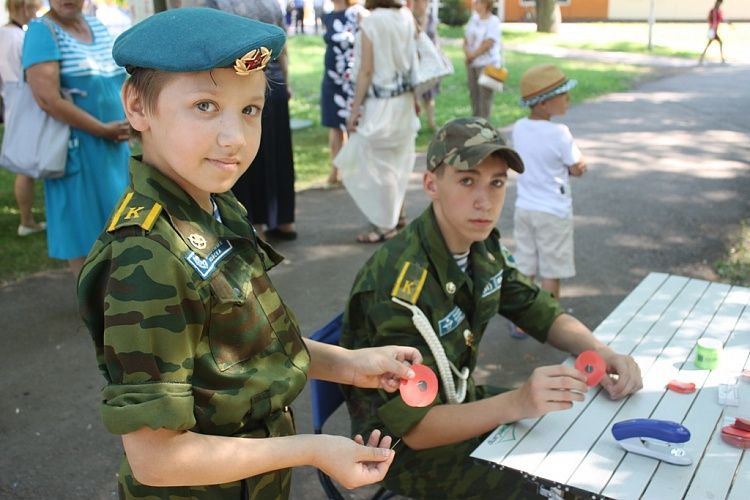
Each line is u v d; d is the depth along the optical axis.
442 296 2.04
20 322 4.35
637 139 8.70
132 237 1.24
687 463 1.63
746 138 8.70
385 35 5.04
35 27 3.85
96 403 3.50
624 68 14.84
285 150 5.29
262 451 1.29
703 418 1.83
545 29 22.64
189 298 1.25
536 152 3.88
